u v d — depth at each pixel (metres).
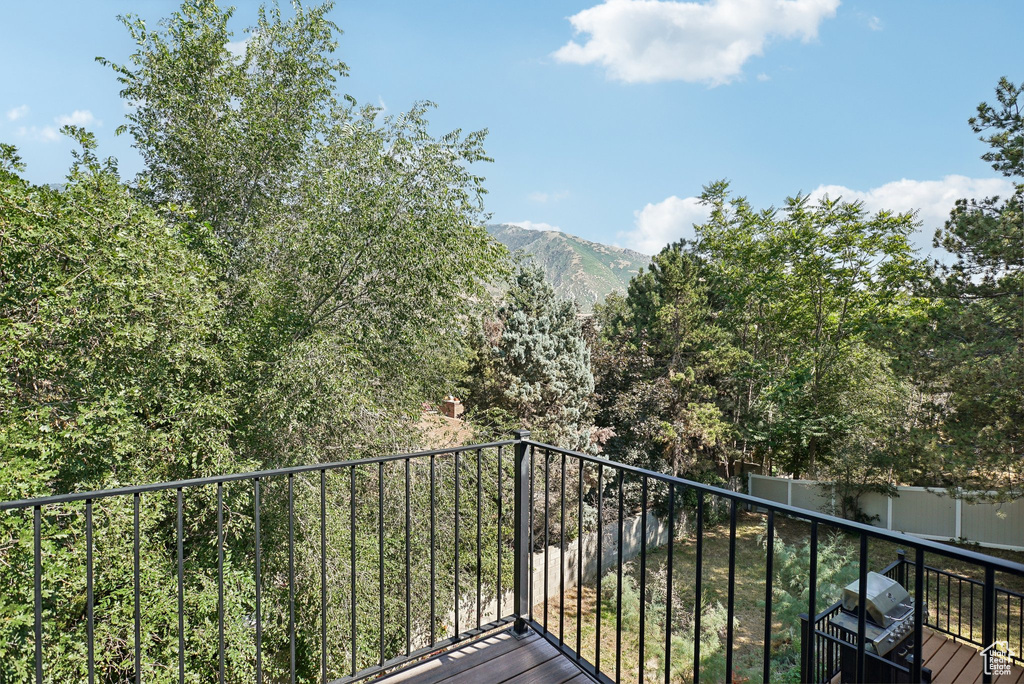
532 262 14.66
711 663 7.43
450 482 8.30
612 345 16.70
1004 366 10.09
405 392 9.04
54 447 5.55
